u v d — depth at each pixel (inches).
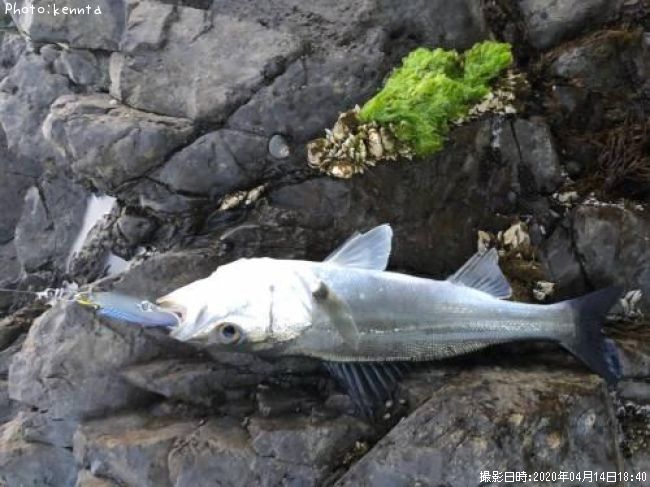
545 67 31.5
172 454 24.9
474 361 27.4
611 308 28.0
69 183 33.2
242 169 28.3
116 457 25.1
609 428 25.2
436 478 23.5
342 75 28.7
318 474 24.3
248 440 24.9
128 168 27.7
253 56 28.4
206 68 28.3
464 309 26.0
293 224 28.5
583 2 31.1
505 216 30.3
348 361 25.5
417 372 26.3
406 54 29.8
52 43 30.1
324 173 28.4
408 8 29.5
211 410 26.5
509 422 23.9
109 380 27.2
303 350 24.8
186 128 27.8
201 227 29.1
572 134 31.4
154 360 27.5
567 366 27.1
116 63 28.9
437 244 29.2
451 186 29.4
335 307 24.7
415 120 28.3
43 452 27.6
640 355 27.2
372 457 23.9
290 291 24.3
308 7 29.2
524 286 29.2
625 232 29.6
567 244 30.1
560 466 24.1
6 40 34.3
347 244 25.9
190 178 28.0
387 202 28.7
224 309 23.7
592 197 30.6
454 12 29.8
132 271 27.6
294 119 28.4
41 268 33.4
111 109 28.3
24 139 31.9
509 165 30.4
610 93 31.2
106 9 29.0
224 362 27.2
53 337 27.6
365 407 25.3
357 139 28.2
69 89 31.4
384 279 25.5
